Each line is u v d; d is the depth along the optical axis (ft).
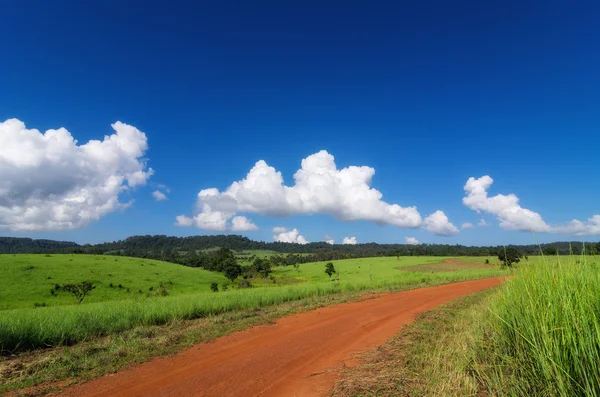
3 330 26.89
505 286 21.12
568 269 15.06
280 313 45.47
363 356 23.91
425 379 16.85
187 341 29.45
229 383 19.36
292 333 33.24
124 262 254.27
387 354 23.75
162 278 224.12
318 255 513.45
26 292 159.94
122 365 22.72
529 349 14.80
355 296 65.51
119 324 34.50
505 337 17.56
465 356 18.02
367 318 41.45
